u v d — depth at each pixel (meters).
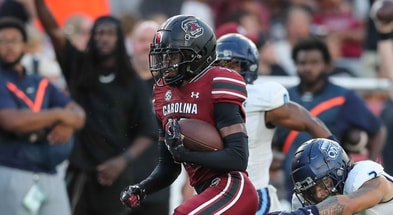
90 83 24.34
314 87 25.02
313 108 24.83
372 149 25.16
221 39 20.14
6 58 23.11
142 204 24.41
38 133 22.92
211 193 17.08
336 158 17.56
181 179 26.02
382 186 17.34
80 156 24.25
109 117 24.31
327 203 16.83
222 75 17.06
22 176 22.72
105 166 23.95
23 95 23.19
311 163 17.48
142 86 24.67
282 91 19.70
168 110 17.47
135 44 26.61
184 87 17.30
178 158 16.91
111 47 24.25
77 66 24.50
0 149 22.72
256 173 19.75
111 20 24.55
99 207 24.20
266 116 19.64
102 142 24.23
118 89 24.39
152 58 17.73
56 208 23.23
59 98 23.73
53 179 23.20
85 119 24.25
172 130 16.88
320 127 19.77
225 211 16.94
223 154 16.77
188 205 16.97
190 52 17.08
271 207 19.70
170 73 17.22
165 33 17.17
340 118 24.89
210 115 17.05
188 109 17.17
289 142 23.91
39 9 24.44
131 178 24.53
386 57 26.59
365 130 24.94
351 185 17.47
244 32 26.38
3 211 22.62
